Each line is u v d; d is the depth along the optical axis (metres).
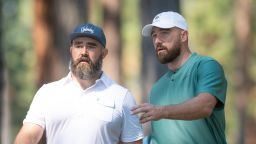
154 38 18.45
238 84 74.44
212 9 82.62
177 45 18.22
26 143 17.94
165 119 18.17
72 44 17.98
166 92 18.30
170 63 18.41
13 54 91.06
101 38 17.88
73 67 17.92
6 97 32.88
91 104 17.84
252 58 81.75
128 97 18.14
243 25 72.94
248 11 72.75
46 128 17.97
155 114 16.30
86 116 17.78
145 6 32.81
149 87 33.03
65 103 17.84
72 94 17.92
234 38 81.62
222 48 82.88
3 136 32.53
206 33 83.25
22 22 89.75
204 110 16.95
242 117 73.38
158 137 18.38
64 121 17.81
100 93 17.95
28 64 90.31
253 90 85.44
